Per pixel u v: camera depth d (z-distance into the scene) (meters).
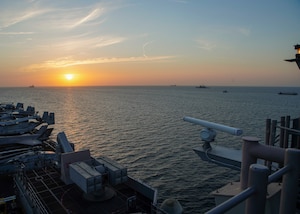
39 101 197.50
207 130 12.06
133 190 23.64
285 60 9.88
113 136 65.56
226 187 9.78
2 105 71.31
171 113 113.50
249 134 65.19
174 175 38.22
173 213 17.97
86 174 20.31
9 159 36.53
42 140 48.84
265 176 3.09
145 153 49.62
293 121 12.48
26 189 23.47
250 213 3.20
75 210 19.97
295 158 4.02
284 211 4.22
